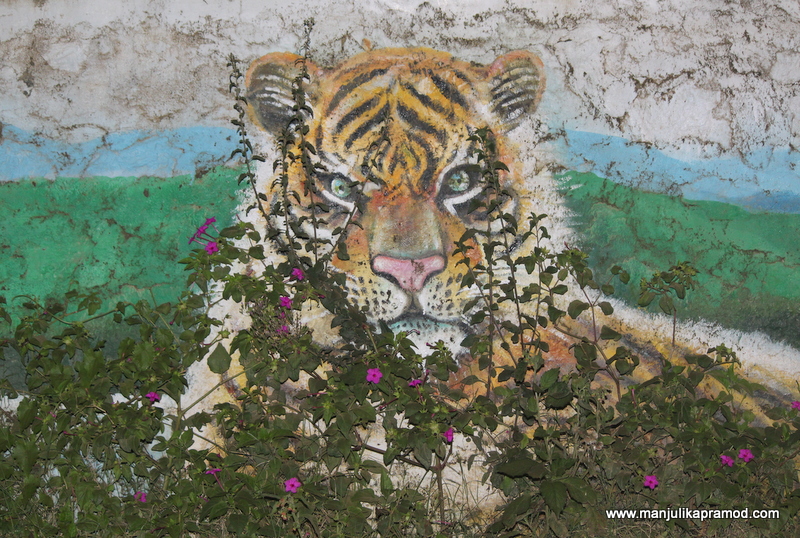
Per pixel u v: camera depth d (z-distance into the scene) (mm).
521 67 3328
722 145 3391
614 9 3316
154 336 3252
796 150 3400
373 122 3340
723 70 3359
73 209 3330
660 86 3357
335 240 3391
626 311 3434
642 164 3385
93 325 3336
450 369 3277
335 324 3248
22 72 3266
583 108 3352
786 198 3414
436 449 3033
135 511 3031
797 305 3451
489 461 3234
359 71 3311
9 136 3295
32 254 3328
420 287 3396
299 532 2820
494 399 3404
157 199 3330
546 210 3393
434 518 3199
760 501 3021
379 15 3281
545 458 3023
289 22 3277
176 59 3285
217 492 2926
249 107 3316
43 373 3234
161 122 3309
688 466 3068
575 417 3115
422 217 3381
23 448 3059
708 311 3453
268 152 3336
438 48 3309
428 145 3355
